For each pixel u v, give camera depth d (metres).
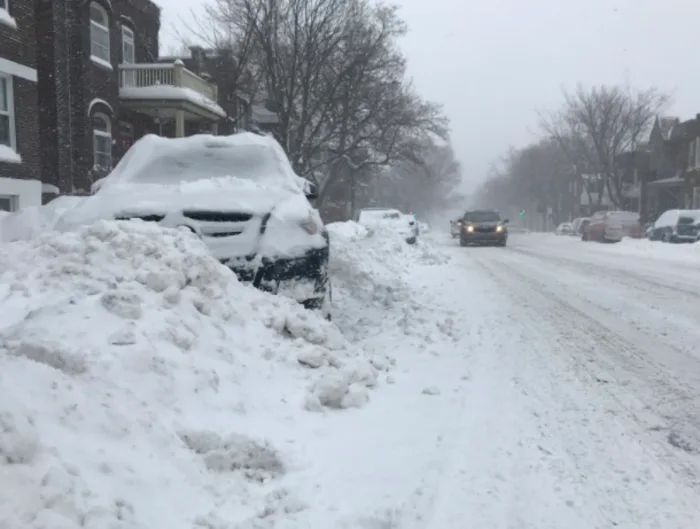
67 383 3.49
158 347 4.23
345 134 29.34
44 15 17.64
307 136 29.86
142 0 23.70
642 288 12.43
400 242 19.17
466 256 21.11
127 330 4.16
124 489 2.97
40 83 17.80
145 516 2.88
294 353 5.28
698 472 3.99
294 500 3.31
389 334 7.57
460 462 4.02
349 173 39.22
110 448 3.20
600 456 4.21
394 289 10.20
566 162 77.06
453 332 7.83
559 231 58.00
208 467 3.54
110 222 5.43
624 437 4.54
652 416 4.98
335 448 4.04
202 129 27.69
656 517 3.43
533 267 16.91
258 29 23.81
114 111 20.92
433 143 45.06
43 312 4.27
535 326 8.44
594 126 47.22
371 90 28.80
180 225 6.12
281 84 24.45
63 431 3.16
